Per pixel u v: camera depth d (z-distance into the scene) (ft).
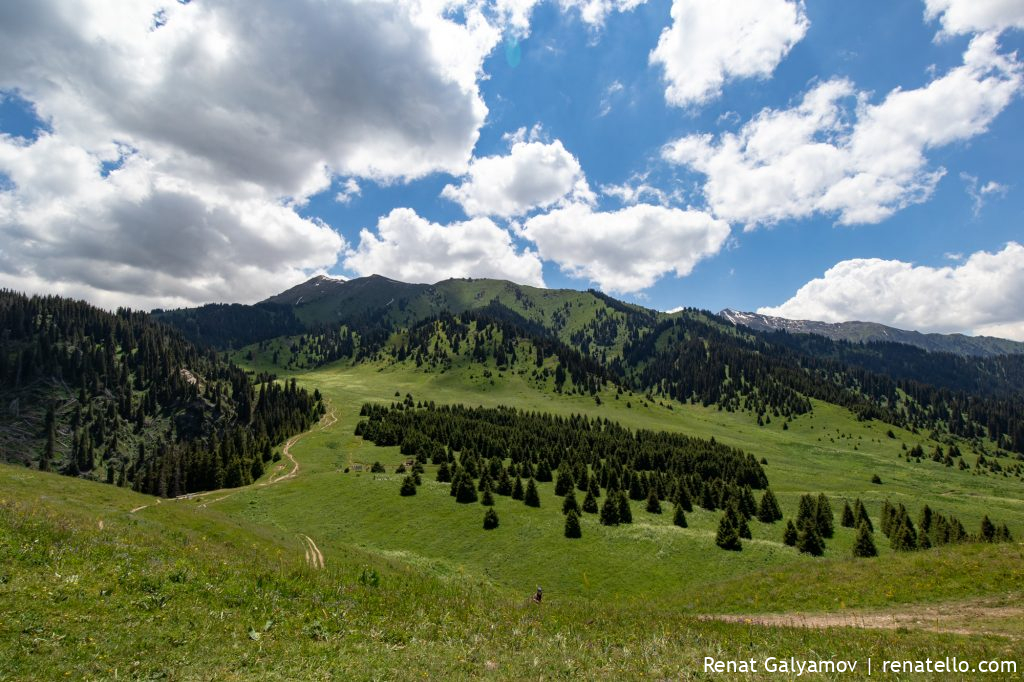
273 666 38.32
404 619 52.42
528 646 50.03
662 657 49.90
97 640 37.29
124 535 69.36
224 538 126.41
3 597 40.04
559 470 396.57
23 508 68.49
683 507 312.91
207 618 44.32
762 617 87.25
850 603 88.48
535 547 231.50
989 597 81.51
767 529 284.00
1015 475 626.23
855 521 297.53
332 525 272.51
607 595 189.67
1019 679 45.96
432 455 457.27
